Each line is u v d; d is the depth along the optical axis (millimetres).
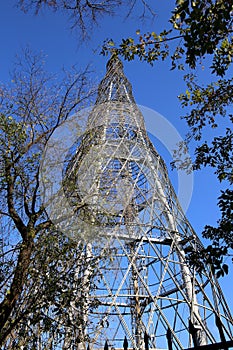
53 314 8570
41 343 8352
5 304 7371
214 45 6148
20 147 9172
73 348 8727
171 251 18359
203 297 17922
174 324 18328
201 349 3963
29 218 8797
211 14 6211
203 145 9953
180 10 5699
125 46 8453
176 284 17062
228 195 7316
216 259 6871
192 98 10367
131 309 19312
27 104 10125
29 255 8008
